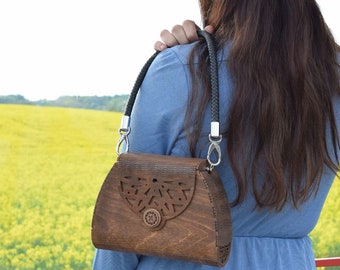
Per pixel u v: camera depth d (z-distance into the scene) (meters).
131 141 1.42
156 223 1.30
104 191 1.36
